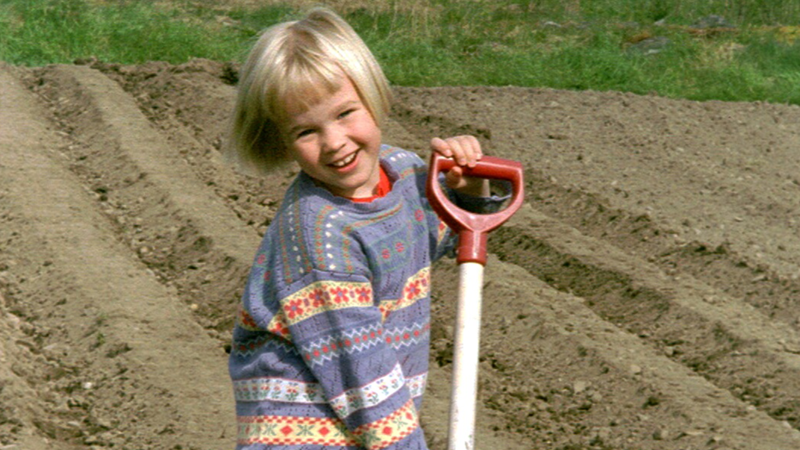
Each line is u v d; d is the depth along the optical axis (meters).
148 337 5.58
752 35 14.80
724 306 6.54
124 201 7.65
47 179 7.62
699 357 5.98
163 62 10.82
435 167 2.74
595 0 16.50
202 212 7.36
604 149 9.90
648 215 8.05
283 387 2.60
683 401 5.26
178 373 5.21
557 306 6.37
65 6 12.61
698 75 13.09
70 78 9.93
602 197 8.53
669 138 10.37
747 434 4.97
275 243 2.65
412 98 11.12
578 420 5.24
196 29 12.54
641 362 5.70
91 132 8.78
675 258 7.40
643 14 16.14
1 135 8.33
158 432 4.69
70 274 6.19
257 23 13.87
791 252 7.59
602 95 11.59
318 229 2.57
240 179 8.28
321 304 2.53
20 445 4.38
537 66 12.68
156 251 6.93
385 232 2.64
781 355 5.84
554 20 15.49
